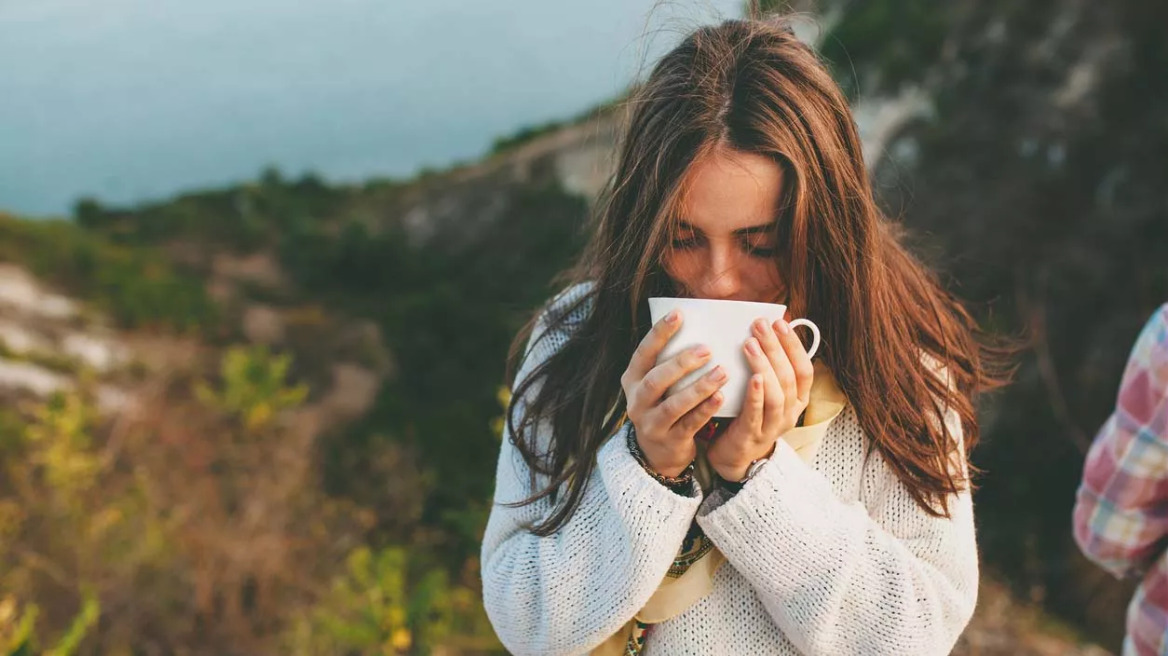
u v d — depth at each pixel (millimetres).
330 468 5930
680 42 1002
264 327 13297
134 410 5527
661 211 914
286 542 3998
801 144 908
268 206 20797
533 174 18312
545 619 1018
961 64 9727
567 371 1090
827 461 1042
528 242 17000
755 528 930
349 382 12172
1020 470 6301
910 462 999
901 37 10688
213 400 5848
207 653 3537
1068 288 7090
